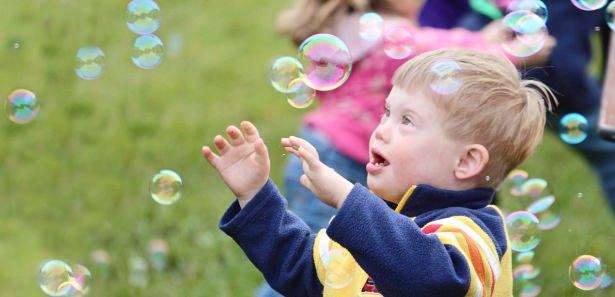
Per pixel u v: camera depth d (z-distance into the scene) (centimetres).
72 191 978
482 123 429
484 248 412
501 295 425
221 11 1486
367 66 657
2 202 964
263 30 1420
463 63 436
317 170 414
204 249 851
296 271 443
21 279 830
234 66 1304
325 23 673
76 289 545
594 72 832
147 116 1150
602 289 766
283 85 515
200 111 1175
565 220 884
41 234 905
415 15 756
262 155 437
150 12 590
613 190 743
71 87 1227
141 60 588
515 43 566
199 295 787
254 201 439
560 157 1020
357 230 397
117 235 885
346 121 658
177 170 1023
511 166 445
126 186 984
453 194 427
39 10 1448
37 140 1089
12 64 1289
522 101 440
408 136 431
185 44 1373
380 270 397
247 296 787
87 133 1109
